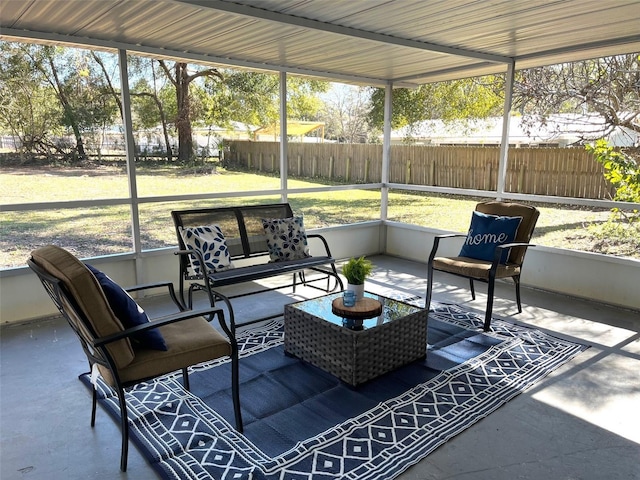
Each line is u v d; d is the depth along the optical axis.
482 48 4.12
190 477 1.88
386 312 2.86
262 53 4.27
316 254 5.56
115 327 1.89
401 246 6.00
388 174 6.25
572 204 4.42
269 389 2.59
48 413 2.37
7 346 3.20
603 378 2.73
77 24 3.27
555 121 4.77
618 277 4.05
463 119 5.61
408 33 3.55
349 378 2.56
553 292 4.51
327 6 2.88
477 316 3.79
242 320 3.70
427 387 2.61
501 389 2.60
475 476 1.91
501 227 3.84
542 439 2.16
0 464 1.97
